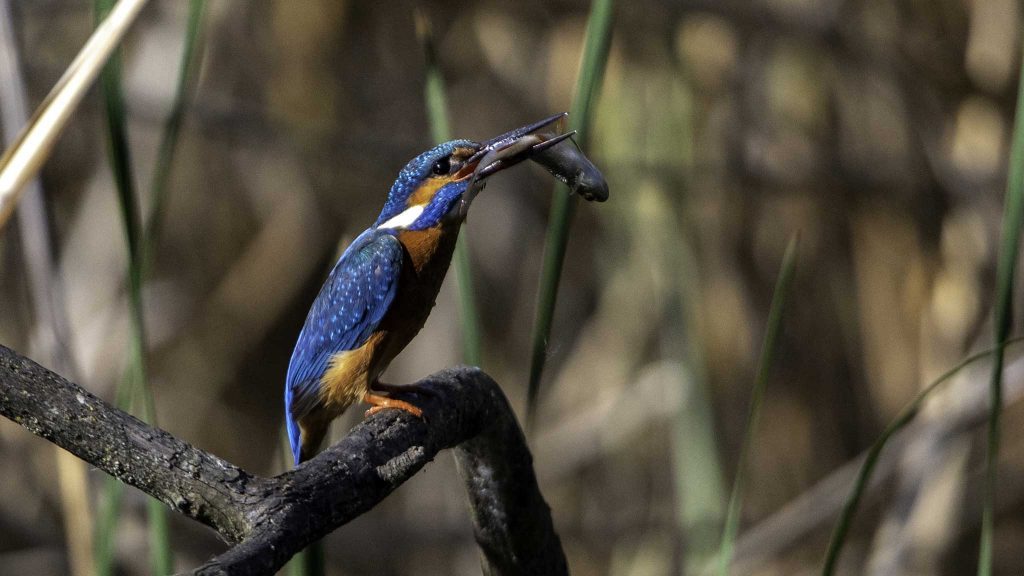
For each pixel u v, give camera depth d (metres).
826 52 13.28
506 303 14.33
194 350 14.94
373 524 13.58
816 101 13.50
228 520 3.34
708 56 13.52
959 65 13.29
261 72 14.28
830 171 13.17
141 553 10.82
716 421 13.38
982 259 12.57
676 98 12.59
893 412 13.12
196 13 5.43
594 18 5.35
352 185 14.77
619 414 12.88
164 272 14.62
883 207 13.41
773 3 12.76
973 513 13.75
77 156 14.24
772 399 13.75
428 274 6.79
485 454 4.97
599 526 13.61
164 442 3.41
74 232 13.29
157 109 12.80
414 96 14.47
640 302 13.30
